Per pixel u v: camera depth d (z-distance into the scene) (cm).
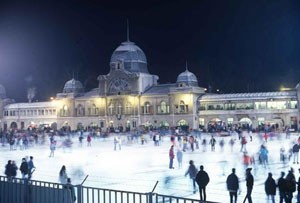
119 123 13975
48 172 3744
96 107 14500
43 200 1923
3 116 16375
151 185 2966
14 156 5781
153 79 14462
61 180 2747
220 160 4719
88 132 11619
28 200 1980
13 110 16138
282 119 11338
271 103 11581
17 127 15925
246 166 3919
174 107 13000
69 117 14975
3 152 6588
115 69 14250
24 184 1998
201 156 5269
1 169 4038
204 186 2391
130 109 13838
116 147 7388
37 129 13512
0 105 16388
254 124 11706
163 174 3612
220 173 3603
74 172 3784
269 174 2280
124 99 13950
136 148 7069
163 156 5428
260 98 11694
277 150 5853
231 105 12188
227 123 12188
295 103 11244
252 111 11744
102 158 5247
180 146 7156
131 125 13750
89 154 5916
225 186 2909
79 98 14825
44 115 15475
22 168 3095
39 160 5078
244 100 11950
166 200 2386
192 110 12631
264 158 3922
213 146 6134
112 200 2402
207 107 12625
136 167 4181
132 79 13850
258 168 3909
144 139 8706
